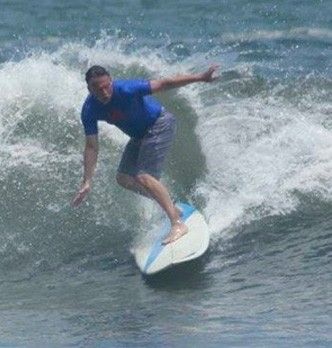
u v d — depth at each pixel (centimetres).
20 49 7531
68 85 5097
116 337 3456
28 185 4653
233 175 4738
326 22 7869
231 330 3450
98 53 5850
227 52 7094
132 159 4119
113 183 4600
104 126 4838
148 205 4481
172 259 4091
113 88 3941
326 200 4647
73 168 4725
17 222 4528
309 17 8000
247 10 8269
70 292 3997
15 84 5059
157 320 3616
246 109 5250
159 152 4088
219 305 3738
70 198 4600
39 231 4494
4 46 7625
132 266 4225
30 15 8412
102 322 3631
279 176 4731
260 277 4025
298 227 4469
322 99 5475
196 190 4672
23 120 4944
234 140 4938
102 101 3931
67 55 5791
